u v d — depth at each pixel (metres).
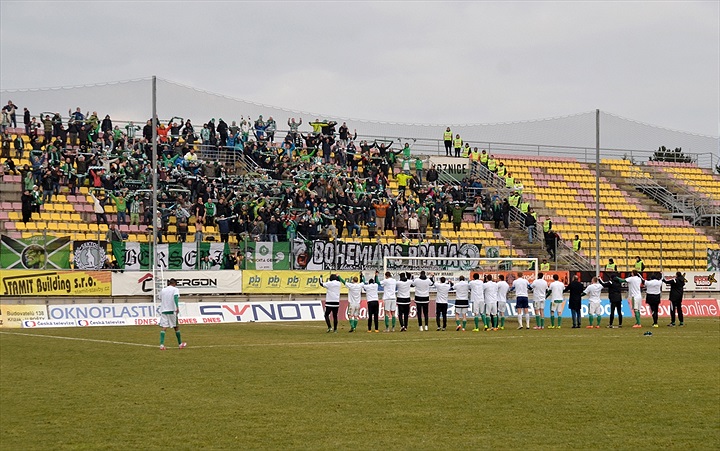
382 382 21.39
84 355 27.72
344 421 16.72
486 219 62.00
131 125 57.78
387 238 56.50
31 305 40.41
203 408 18.06
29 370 24.06
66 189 53.88
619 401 18.77
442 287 38.91
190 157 55.69
